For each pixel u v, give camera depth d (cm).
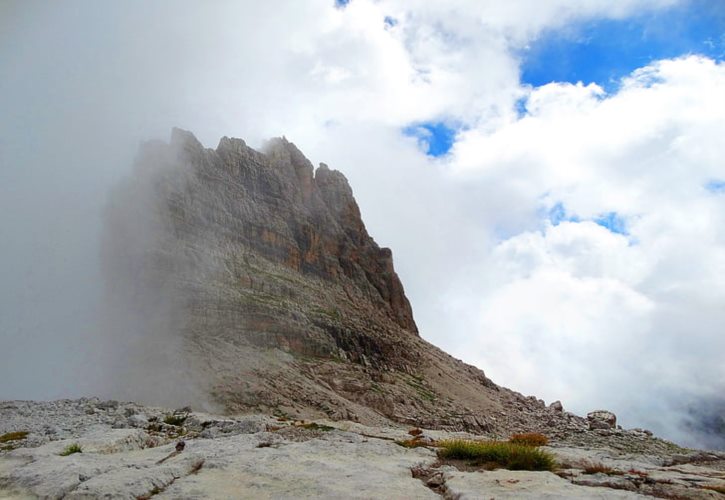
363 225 12369
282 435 2136
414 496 1170
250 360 5984
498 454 1609
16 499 1180
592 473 1574
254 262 8312
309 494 1166
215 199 8538
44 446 1719
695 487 1433
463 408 7338
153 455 1609
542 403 9806
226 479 1297
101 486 1164
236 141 10031
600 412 7725
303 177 11400
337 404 5581
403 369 8338
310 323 7512
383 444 1897
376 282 11338
